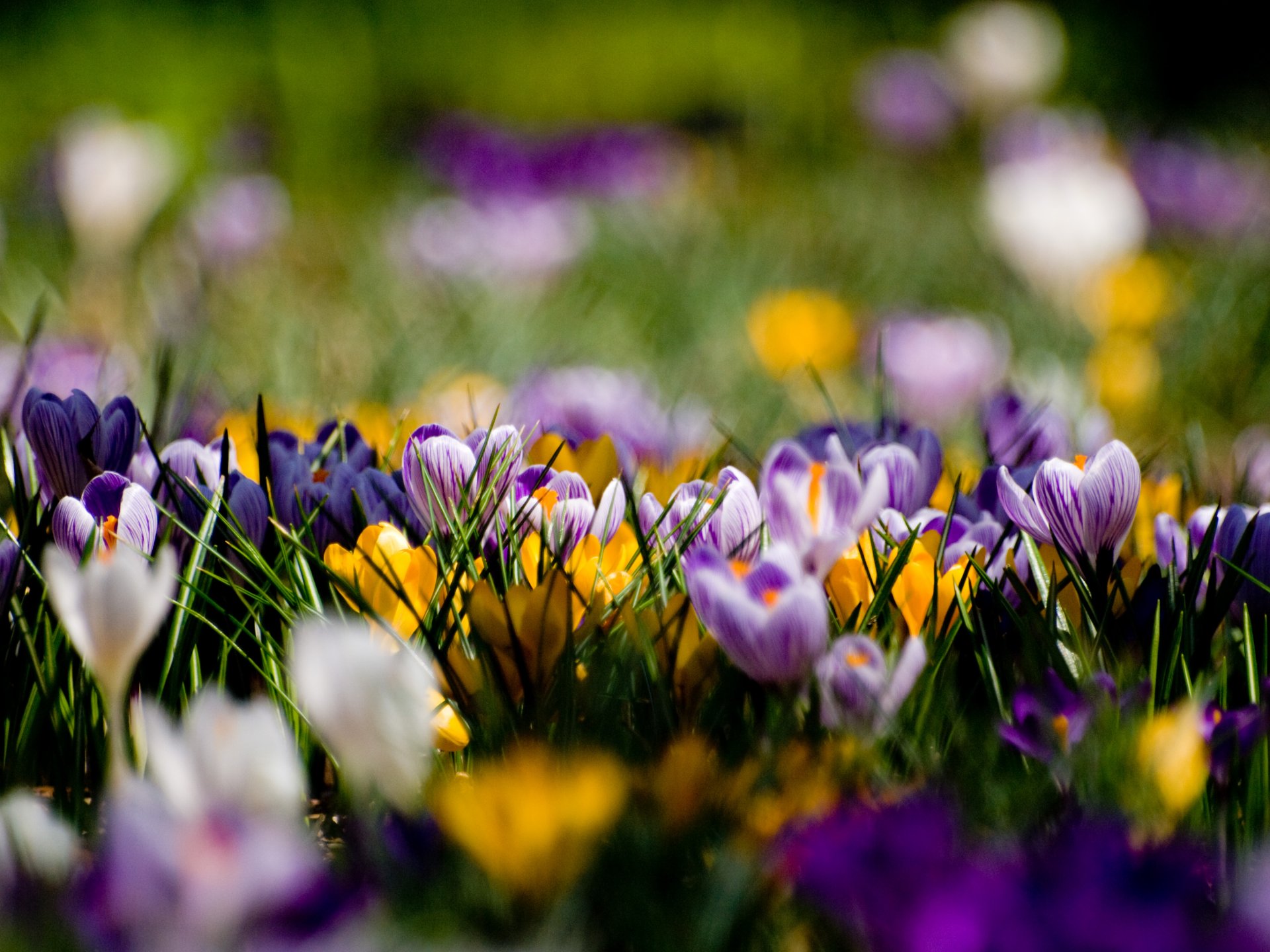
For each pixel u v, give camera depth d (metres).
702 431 2.11
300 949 1.48
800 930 1.55
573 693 1.62
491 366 2.96
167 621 1.68
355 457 1.81
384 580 1.65
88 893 1.50
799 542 1.68
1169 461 2.19
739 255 4.46
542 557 1.70
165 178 3.89
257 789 1.53
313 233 5.39
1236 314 3.50
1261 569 1.70
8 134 6.34
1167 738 1.58
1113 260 3.59
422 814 1.57
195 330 3.35
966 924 1.49
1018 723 1.61
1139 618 1.70
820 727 1.62
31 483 1.81
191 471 1.77
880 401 1.94
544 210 3.96
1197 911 1.53
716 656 1.66
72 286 3.76
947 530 1.70
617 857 1.56
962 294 4.12
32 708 1.65
